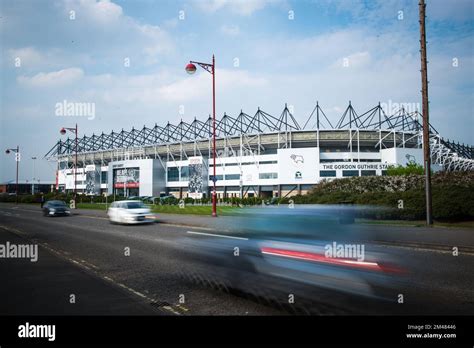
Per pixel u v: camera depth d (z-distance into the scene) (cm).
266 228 904
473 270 773
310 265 786
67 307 551
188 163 9456
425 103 1758
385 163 7850
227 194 9119
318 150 7881
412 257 922
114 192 10381
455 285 650
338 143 8888
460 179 2123
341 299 571
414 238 1193
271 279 697
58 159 13838
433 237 1212
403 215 1773
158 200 7200
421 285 648
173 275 773
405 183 2348
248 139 9319
